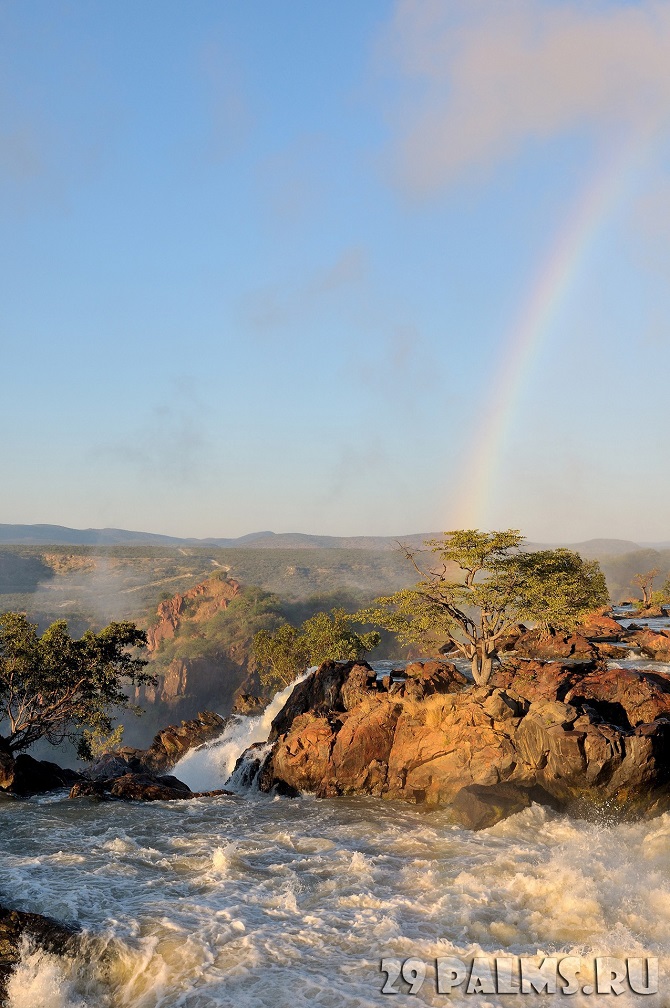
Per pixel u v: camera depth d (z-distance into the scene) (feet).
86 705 188.24
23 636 182.70
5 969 64.03
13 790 131.64
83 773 178.91
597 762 106.42
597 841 96.84
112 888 81.05
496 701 122.11
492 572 165.68
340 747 127.44
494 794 109.09
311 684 160.86
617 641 228.63
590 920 73.15
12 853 93.76
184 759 191.52
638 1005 58.49
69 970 63.93
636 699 128.26
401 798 122.93
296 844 98.22
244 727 200.44
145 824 108.58
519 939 69.77
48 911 74.38
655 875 84.79
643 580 402.11
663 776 107.04
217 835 102.42
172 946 67.31
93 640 185.26
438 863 89.97
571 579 163.84
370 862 89.81
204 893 80.02
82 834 102.89
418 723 125.70
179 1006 58.80
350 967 64.28
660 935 70.44
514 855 92.32
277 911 75.51
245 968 63.98
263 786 135.33
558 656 199.62
